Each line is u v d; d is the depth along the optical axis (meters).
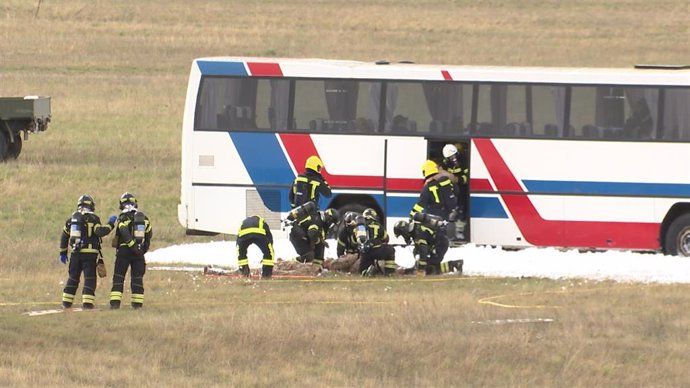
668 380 59.72
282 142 100.31
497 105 97.81
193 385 57.06
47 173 140.88
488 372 60.53
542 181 97.38
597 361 62.09
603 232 97.12
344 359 62.19
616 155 96.69
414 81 98.75
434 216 87.62
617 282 84.81
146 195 131.88
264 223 87.00
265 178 100.62
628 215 96.75
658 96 96.50
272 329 66.50
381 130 99.00
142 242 73.62
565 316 70.94
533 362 62.16
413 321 68.88
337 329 66.75
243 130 100.75
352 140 99.31
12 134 149.75
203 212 101.50
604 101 96.94
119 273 74.06
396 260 96.31
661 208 96.44
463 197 98.12
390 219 98.94
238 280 85.31
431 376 59.75
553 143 97.25
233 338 65.44
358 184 99.19
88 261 73.62
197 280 85.69
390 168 98.81
